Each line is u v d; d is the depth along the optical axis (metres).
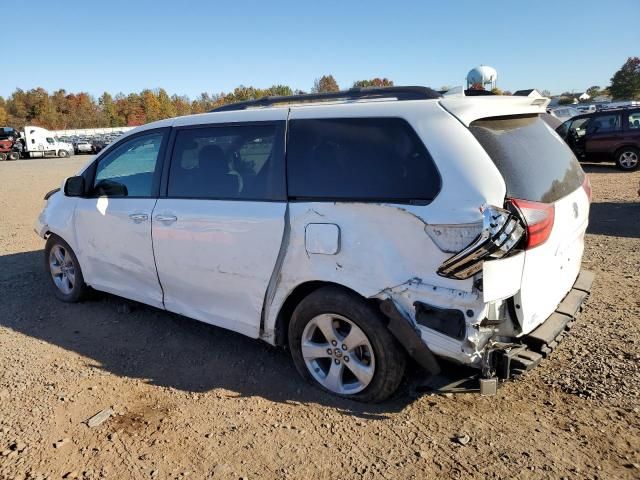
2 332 4.57
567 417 3.04
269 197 3.46
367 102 3.26
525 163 2.93
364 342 3.11
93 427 3.11
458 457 2.74
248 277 3.57
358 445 2.88
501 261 2.65
